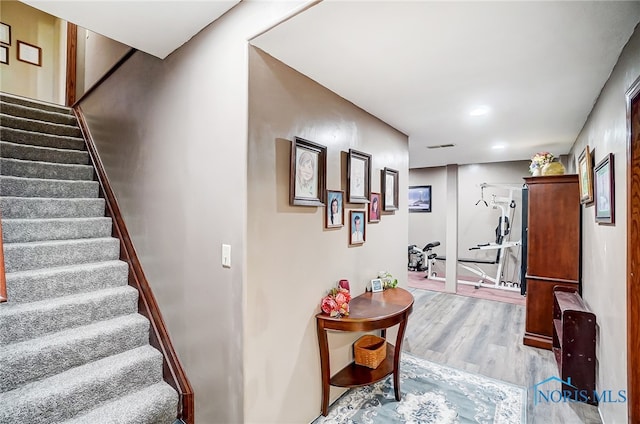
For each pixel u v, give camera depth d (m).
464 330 3.56
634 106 1.51
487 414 2.08
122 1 1.54
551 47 1.63
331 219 2.17
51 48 4.40
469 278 6.24
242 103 1.58
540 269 3.18
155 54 2.08
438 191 6.67
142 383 1.97
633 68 1.51
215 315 1.74
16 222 2.27
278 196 1.76
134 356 2.02
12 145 2.79
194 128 1.86
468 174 6.24
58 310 1.97
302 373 1.94
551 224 3.16
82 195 2.90
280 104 1.77
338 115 2.26
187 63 1.92
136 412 1.76
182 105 1.96
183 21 1.73
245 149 1.56
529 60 1.77
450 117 2.76
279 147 1.76
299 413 1.92
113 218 2.69
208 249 1.77
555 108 2.51
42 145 3.11
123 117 2.65
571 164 4.09
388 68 1.87
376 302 2.29
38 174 2.80
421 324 3.75
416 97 2.31
